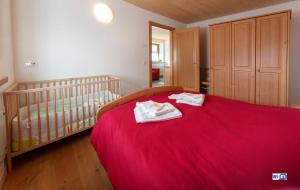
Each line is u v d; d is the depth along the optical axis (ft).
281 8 11.85
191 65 15.07
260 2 11.73
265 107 5.57
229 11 13.55
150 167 2.73
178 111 5.04
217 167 2.62
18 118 6.59
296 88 11.48
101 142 4.68
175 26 16.16
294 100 11.60
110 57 12.08
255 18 10.85
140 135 3.74
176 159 2.86
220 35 12.46
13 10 8.23
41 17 9.11
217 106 5.70
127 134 3.84
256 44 10.95
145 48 14.08
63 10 9.80
